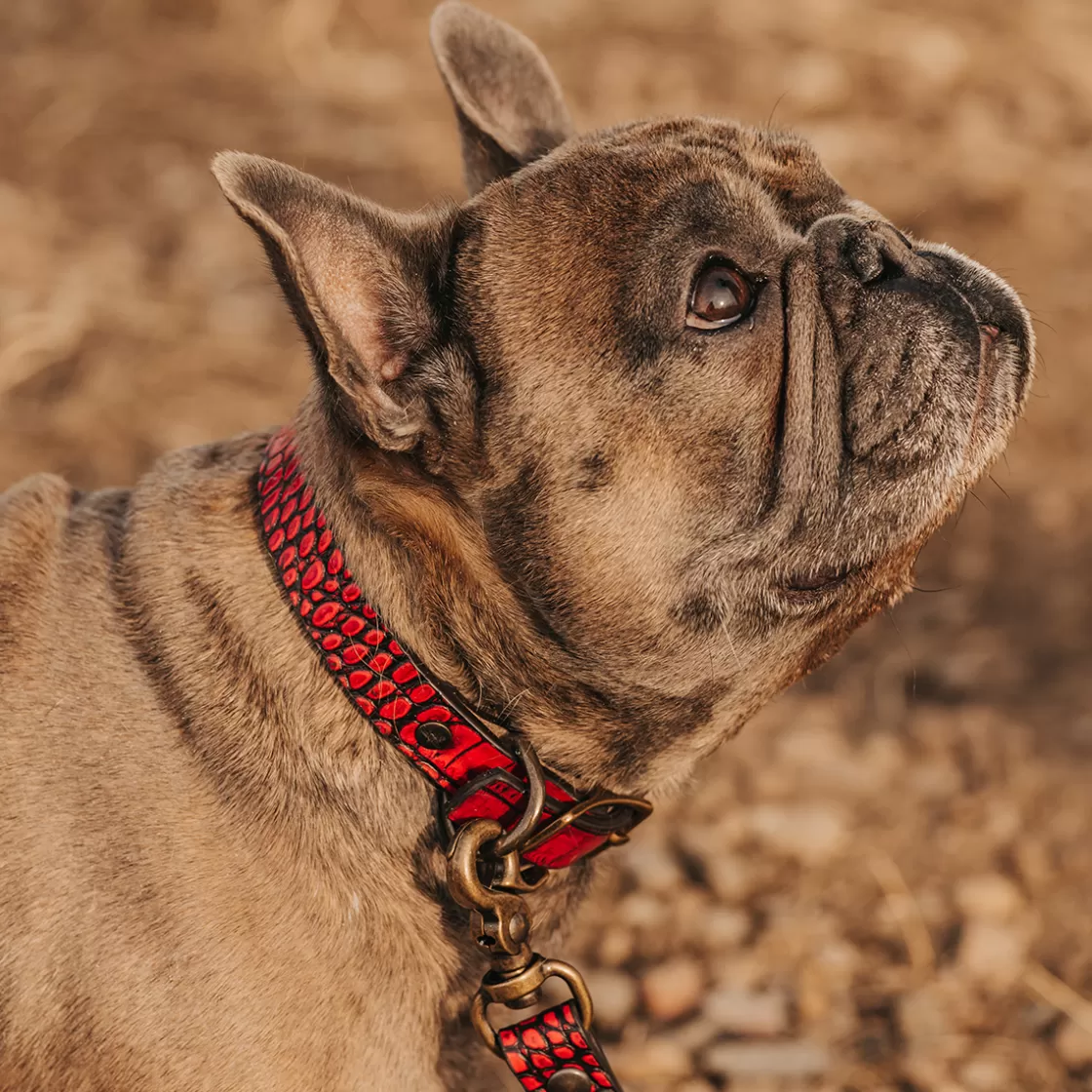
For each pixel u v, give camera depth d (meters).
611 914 5.85
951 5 13.28
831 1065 5.17
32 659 3.80
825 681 7.13
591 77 11.87
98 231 9.88
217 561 3.83
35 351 8.65
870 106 11.69
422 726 3.68
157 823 3.62
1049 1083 5.08
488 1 13.05
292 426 3.96
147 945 3.55
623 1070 5.20
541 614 3.79
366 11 12.89
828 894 5.91
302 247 3.61
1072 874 5.93
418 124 11.27
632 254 3.73
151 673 3.78
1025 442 8.63
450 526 3.79
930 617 7.48
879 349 3.76
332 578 3.70
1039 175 10.94
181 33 12.45
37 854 3.61
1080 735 6.64
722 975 5.57
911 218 10.25
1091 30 13.03
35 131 10.84
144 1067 3.53
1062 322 9.44
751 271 3.76
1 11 12.58
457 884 3.62
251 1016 3.55
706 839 6.13
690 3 13.07
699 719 4.02
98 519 4.14
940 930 5.73
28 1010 3.57
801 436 3.75
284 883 3.62
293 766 3.68
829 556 3.85
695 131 4.07
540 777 3.72
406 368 3.81
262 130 11.04
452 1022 3.91
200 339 9.00
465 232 3.88
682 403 3.73
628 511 3.76
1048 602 7.51
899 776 6.48
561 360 3.73
